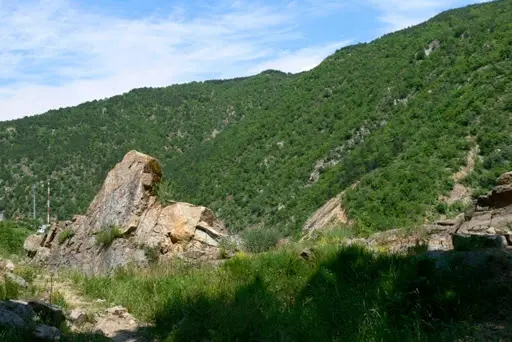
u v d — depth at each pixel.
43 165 119.19
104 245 13.16
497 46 67.50
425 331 4.82
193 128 162.00
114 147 139.50
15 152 123.75
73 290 8.67
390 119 71.88
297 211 62.69
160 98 175.50
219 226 13.83
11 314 5.71
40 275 10.17
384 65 100.00
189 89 188.88
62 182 112.38
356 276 6.84
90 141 136.50
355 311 5.47
